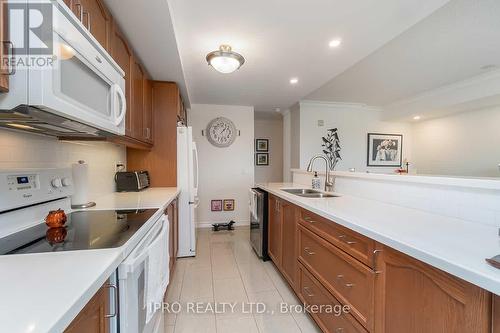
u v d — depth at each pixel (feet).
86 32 3.15
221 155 15.05
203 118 14.84
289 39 6.95
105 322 2.48
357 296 4.02
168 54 7.09
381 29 6.47
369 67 10.00
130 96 6.44
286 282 7.70
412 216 4.38
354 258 4.09
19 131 3.96
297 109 16.03
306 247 6.00
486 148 13.41
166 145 9.62
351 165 16.61
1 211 3.29
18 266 2.33
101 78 3.71
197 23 6.14
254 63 8.59
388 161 17.38
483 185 3.76
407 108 15.26
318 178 8.98
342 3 5.41
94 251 2.75
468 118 14.24
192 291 7.14
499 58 9.20
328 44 7.23
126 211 4.96
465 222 3.92
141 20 5.41
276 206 8.47
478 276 2.12
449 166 15.29
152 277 3.50
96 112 3.49
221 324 5.69
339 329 4.54
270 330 5.50
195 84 10.93
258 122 20.48
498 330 2.07
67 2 3.25
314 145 15.85
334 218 4.47
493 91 10.95
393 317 3.25
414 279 2.92
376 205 5.51
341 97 14.76
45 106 2.40
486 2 5.86
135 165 9.47
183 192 9.69
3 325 1.43
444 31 7.25
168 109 9.60
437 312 2.62
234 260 9.47
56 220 3.71
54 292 1.83
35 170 3.97
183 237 9.71
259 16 5.88
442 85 12.51
